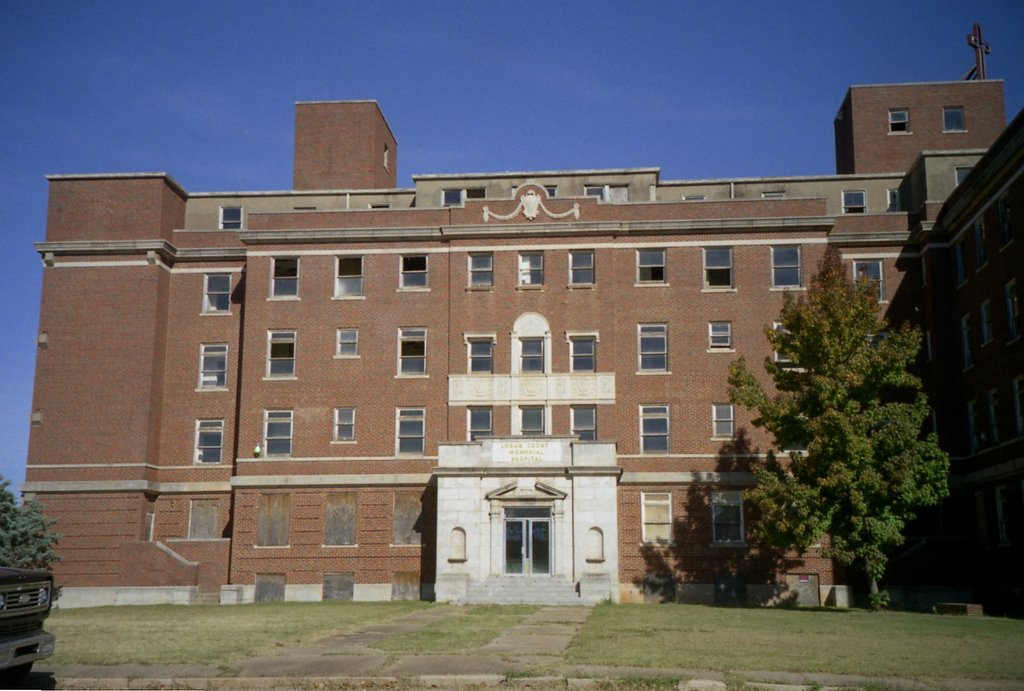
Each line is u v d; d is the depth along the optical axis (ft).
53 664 66.49
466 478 143.13
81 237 169.17
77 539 159.33
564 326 157.89
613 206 161.68
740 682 57.98
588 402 155.12
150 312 166.61
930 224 159.74
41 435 163.22
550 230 160.15
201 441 166.91
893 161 185.78
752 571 150.00
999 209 140.36
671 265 160.25
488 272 161.58
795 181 177.37
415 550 154.51
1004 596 139.23
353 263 164.25
